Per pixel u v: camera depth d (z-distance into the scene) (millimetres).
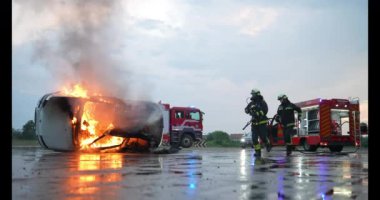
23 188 4219
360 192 4012
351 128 19266
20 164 7691
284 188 4281
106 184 4570
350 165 7699
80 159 9602
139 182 4766
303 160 9602
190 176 5473
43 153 13352
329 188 4289
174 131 23797
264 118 11094
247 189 4211
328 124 18969
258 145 11031
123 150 14070
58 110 13328
